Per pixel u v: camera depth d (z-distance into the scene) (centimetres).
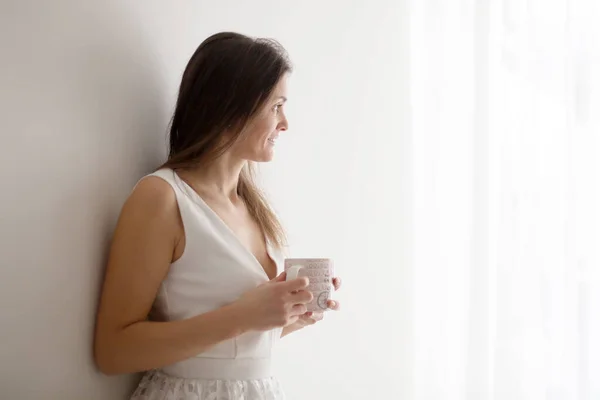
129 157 133
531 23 214
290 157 190
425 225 229
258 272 130
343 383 207
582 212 207
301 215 194
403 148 230
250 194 150
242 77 131
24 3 102
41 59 106
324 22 206
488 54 219
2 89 98
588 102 208
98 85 121
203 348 117
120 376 130
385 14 227
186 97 135
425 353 228
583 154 208
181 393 124
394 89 229
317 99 202
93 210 121
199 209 128
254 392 129
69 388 114
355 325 212
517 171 213
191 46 157
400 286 227
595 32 209
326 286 127
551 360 207
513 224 212
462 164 224
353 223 212
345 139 211
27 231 103
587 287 205
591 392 204
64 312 112
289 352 188
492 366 215
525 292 210
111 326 118
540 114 212
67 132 113
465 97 224
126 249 120
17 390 102
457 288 224
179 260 126
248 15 178
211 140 132
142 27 136
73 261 115
